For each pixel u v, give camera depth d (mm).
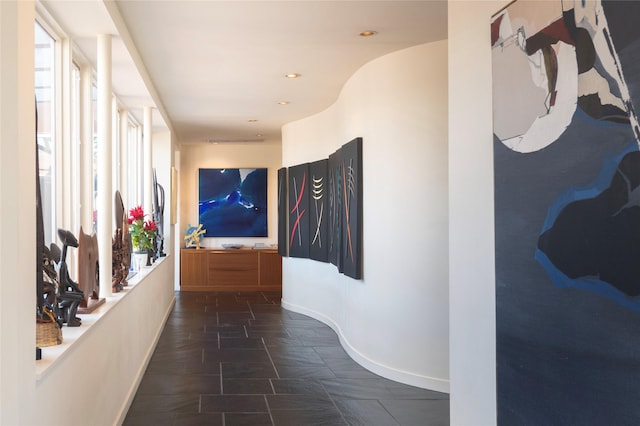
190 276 11133
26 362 1889
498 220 1995
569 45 1604
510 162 1920
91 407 3010
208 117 8430
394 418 4129
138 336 4965
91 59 4496
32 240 1956
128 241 5203
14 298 1766
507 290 1929
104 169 4012
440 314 4809
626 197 1392
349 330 6062
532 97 1793
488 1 2137
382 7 3982
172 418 4109
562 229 1636
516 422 1868
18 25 1807
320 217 7715
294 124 8758
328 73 5801
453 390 2424
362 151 5547
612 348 1438
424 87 4883
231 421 4051
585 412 1536
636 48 1355
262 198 11734
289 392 4738
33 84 1989
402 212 4980
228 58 5250
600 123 1480
